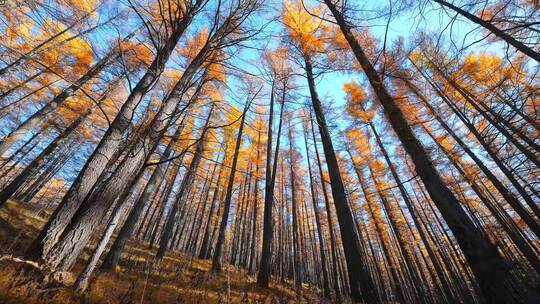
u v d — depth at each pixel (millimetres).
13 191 9844
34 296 2512
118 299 3355
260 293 6473
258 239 25188
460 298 15586
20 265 2879
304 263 23781
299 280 13922
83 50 8219
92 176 3750
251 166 19297
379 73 4633
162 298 4020
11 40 5387
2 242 5285
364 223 22438
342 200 6105
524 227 13430
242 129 13016
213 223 19484
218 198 19484
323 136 7492
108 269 5750
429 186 3605
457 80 8969
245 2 3674
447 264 15469
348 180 17078
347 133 14578
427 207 20438
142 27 4016
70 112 10430
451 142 12234
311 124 17484
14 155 13922
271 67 9430
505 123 4902
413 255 20312
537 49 3943
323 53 8469
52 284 2854
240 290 6359
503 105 4824
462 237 3037
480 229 3068
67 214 3451
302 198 25859
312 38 8328
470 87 8703
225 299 4484
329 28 9000
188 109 3596
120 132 3986
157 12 4152
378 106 11023
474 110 9766
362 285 4977
